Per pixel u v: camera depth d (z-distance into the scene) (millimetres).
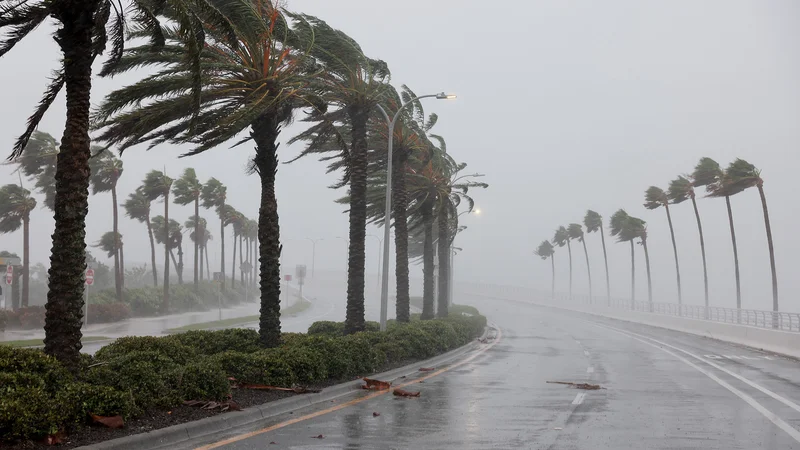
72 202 10859
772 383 18562
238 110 17297
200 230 103062
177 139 18047
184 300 68688
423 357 23953
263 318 18516
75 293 10789
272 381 14133
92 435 8500
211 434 9914
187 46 12422
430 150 31562
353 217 24141
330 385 15617
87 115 11227
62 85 12586
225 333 18250
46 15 11258
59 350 10570
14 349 8992
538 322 58688
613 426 11352
